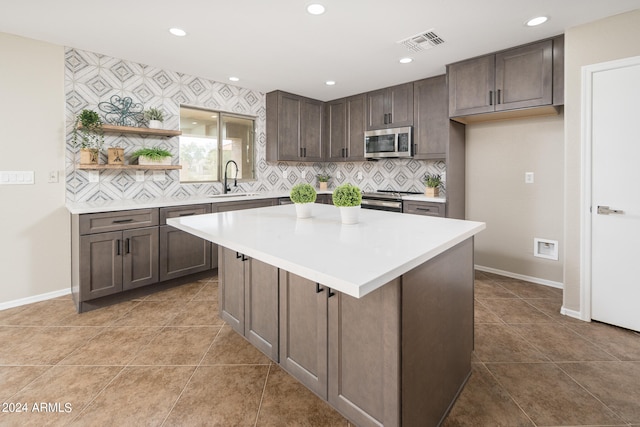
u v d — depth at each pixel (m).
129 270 2.87
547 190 3.25
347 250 1.26
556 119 3.16
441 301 1.46
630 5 2.18
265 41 2.81
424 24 2.50
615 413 1.53
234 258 2.11
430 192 3.86
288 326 1.71
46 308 2.76
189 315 2.65
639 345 2.13
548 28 2.55
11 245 2.75
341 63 3.36
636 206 2.26
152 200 3.34
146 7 2.25
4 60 2.65
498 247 3.62
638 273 2.28
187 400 1.64
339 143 4.82
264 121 4.61
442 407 1.50
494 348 2.11
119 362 1.97
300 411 1.57
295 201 2.05
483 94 3.12
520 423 1.48
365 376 1.32
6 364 1.95
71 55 2.97
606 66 2.32
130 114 3.32
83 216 2.60
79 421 1.49
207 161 4.09
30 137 2.79
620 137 2.30
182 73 3.70
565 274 2.59
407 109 4.01
